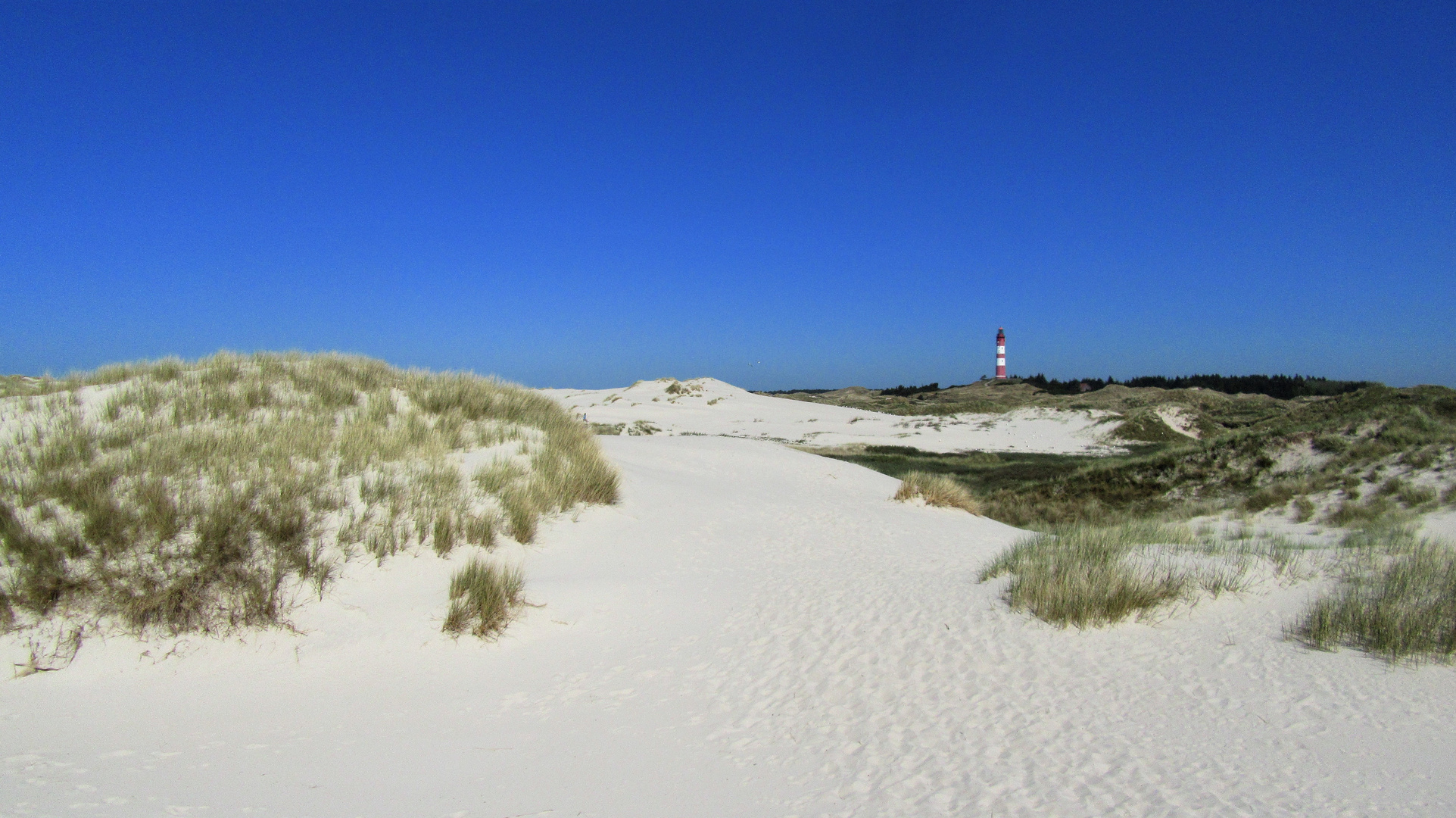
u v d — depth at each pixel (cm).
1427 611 567
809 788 400
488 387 1529
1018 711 488
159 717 482
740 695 551
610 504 1209
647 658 640
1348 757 394
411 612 672
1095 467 2298
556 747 460
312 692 539
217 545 639
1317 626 570
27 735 442
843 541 1202
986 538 1280
